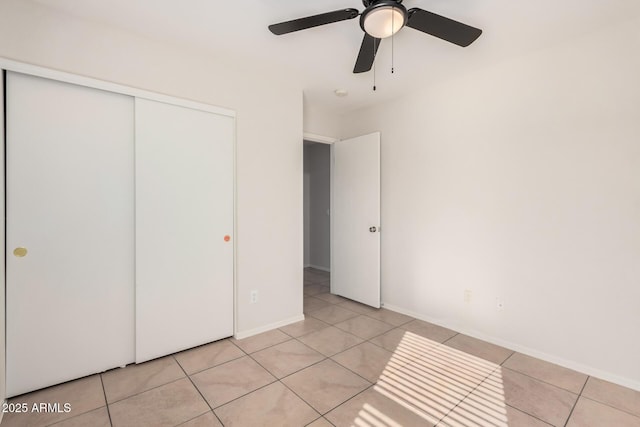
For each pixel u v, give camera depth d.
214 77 2.42
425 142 2.99
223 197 2.51
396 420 1.63
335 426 1.58
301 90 2.97
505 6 1.75
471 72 2.62
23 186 1.78
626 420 1.63
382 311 3.30
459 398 1.82
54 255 1.88
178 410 1.70
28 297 1.81
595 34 2.02
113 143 2.05
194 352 2.35
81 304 1.97
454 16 1.85
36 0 1.72
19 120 1.76
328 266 5.38
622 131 1.93
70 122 1.91
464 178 2.70
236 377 2.02
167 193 2.24
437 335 2.69
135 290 2.14
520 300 2.38
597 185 2.03
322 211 5.47
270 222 2.77
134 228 2.14
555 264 2.21
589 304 2.07
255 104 2.65
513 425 1.59
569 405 1.75
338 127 3.86
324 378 2.02
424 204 3.01
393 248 3.31
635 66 1.89
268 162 2.75
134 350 2.17
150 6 1.78
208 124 2.42
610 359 2.00
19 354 1.79
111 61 2.00
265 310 2.76
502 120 2.45
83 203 1.96
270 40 2.15
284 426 1.58
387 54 2.31
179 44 2.21
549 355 2.24
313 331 2.77
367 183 3.42
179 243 2.30
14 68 1.70
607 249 2.00
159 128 2.20
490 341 2.55
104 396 1.82
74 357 1.96
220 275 2.51
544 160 2.24
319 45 2.21
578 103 2.09
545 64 2.23
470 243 2.67
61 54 1.83
